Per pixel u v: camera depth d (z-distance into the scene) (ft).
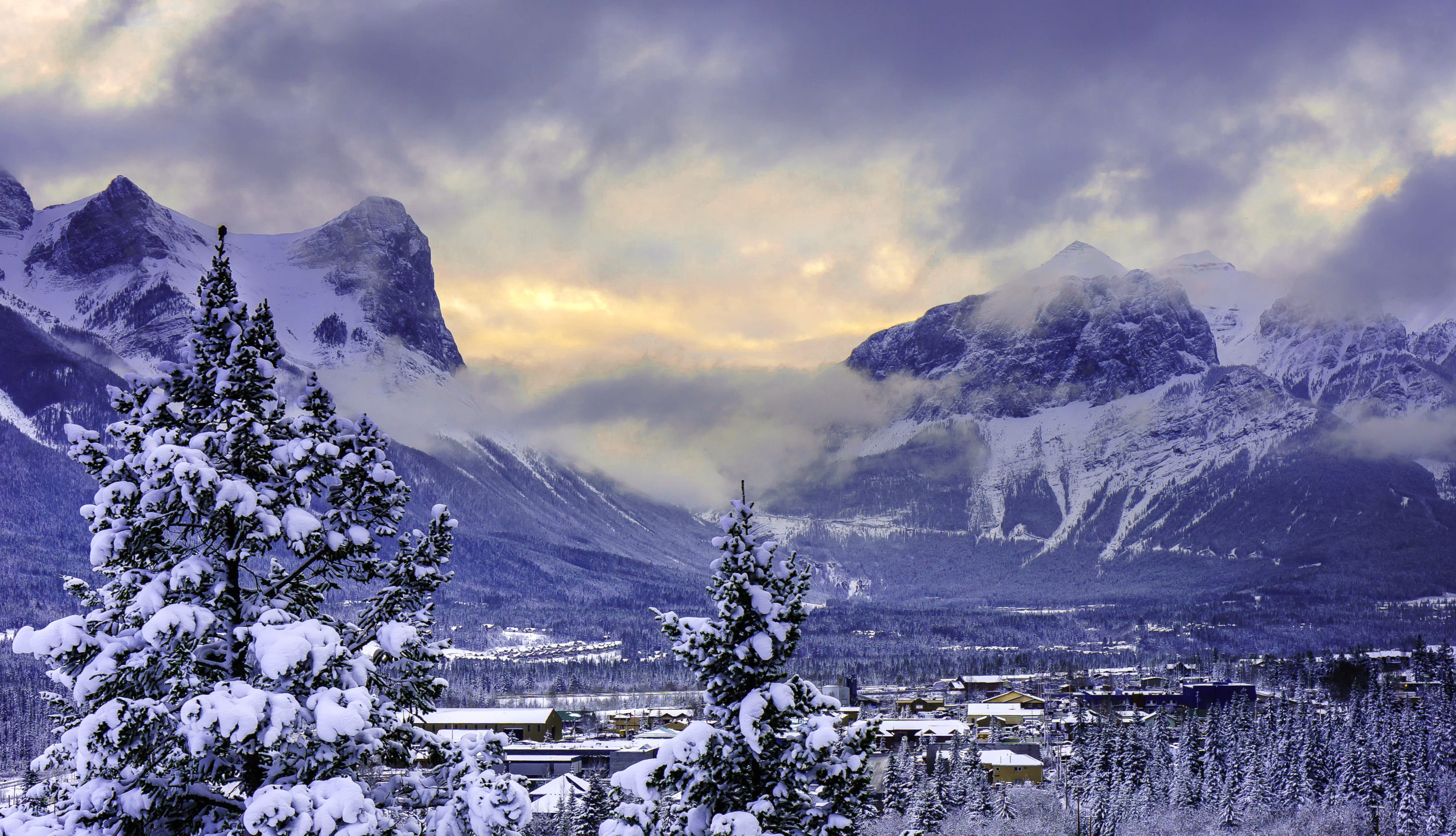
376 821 53.11
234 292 66.49
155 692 55.47
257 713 51.49
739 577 67.87
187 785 55.77
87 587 57.82
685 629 68.03
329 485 64.54
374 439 65.72
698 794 64.80
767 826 63.26
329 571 65.16
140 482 58.03
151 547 59.67
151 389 62.39
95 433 58.95
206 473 56.13
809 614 69.21
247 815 50.19
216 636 59.98
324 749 54.85
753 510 70.95
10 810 53.57
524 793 59.21
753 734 62.75
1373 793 376.07
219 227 66.18
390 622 62.03
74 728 51.83
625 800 65.62
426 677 63.16
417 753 62.54
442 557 65.77
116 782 53.11
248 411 62.13
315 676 54.39
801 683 67.05
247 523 59.41
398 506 65.51
